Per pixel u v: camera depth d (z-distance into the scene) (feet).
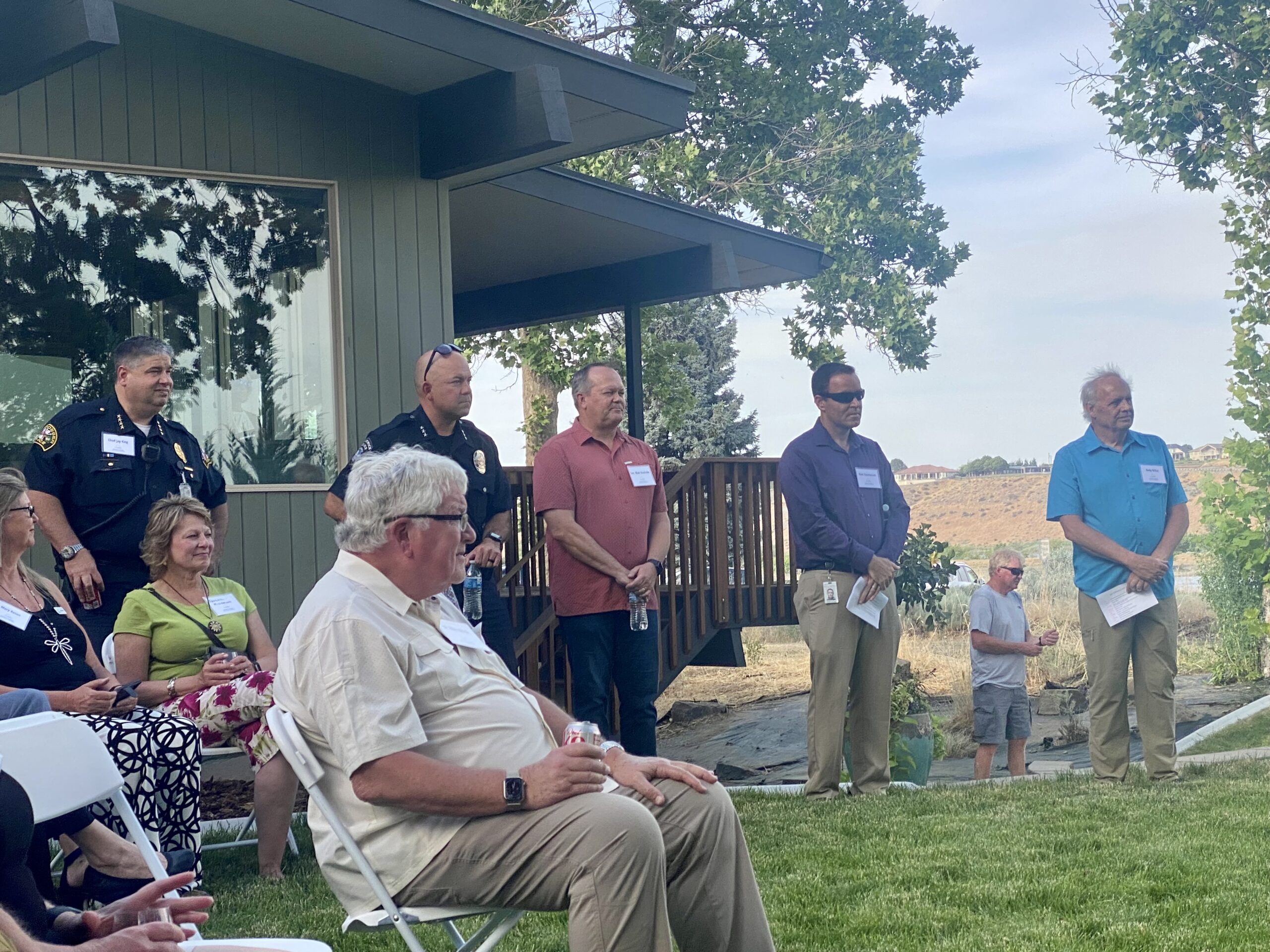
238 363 20.89
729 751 35.22
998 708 25.17
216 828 17.29
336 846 8.60
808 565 19.61
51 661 13.53
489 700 9.02
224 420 20.74
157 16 19.75
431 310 22.65
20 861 7.24
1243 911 12.75
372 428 21.94
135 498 15.88
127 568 15.93
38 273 19.22
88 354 19.62
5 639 13.28
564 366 54.95
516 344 54.13
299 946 7.36
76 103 19.31
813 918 12.75
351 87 21.84
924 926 12.40
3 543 13.48
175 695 14.65
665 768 9.12
